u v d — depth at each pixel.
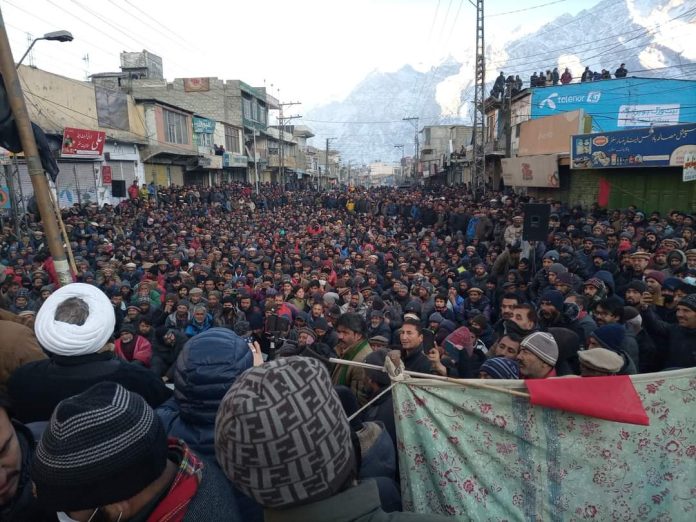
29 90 19.25
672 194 16.50
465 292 8.87
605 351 3.22
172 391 2.50
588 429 2.21
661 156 15.18
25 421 2.09
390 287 10.31
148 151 27.62
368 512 1.29
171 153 29.73
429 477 2.24
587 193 20.03
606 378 2.24
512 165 24.98
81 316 2.13
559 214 16.72
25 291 7.98
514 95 32.44
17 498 1.58
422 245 14.39
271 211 31.19
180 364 1.94
